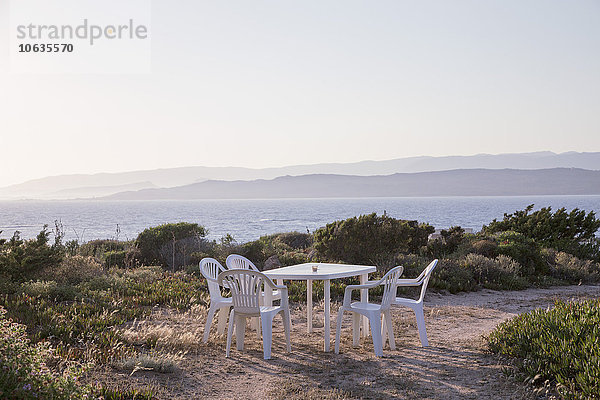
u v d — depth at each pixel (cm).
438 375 574
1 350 356
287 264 1482
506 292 1295
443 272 1312
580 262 1620
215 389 529
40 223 7850
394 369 601
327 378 568
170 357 596
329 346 688
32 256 1011
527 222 2056
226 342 725
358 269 789
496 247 1588
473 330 827
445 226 6600
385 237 1398
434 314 959
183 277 1230
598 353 500
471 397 503
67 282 1022
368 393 517
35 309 766
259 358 648
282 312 689
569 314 634
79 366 539
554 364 532
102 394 462
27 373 344
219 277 667
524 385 524
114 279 1074
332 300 1080
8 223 8025
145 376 550
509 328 671
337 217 9881
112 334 668
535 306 1070
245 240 3816
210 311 719
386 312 698
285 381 555
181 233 1688
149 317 842
